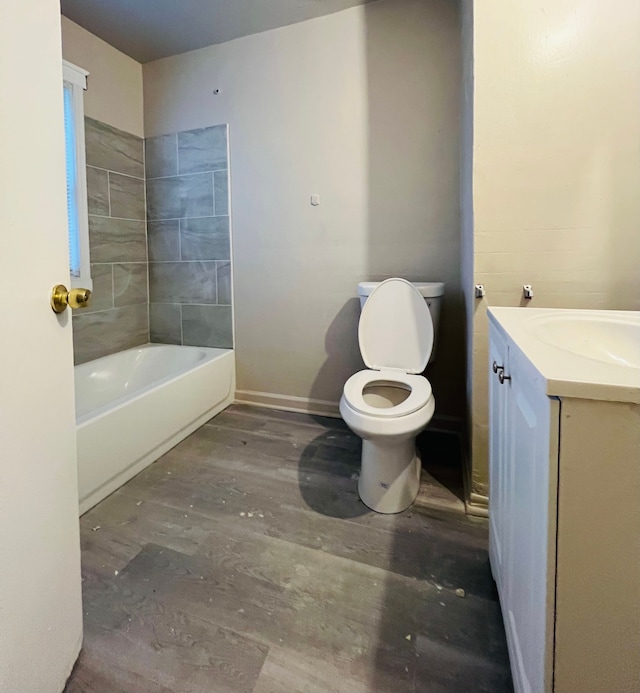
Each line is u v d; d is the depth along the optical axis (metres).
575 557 0.58
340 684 0.95
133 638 1.06
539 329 0.94
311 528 1.50
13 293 0.72
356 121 2.25
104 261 2.51
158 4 2.09
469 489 1.62
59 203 0.84
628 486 0.55
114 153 2.52
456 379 2.24
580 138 1.36
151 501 1.66
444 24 2.04
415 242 2.23
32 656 0.81
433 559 1.34
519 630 0.82
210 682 0.95
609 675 0.59
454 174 2.12
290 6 2.13
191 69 2.55
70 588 0.94
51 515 0.86
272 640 1.05
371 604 1.17
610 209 1.37
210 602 1.17
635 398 0.53
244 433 2.30
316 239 2.43
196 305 2.78
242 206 2.57
